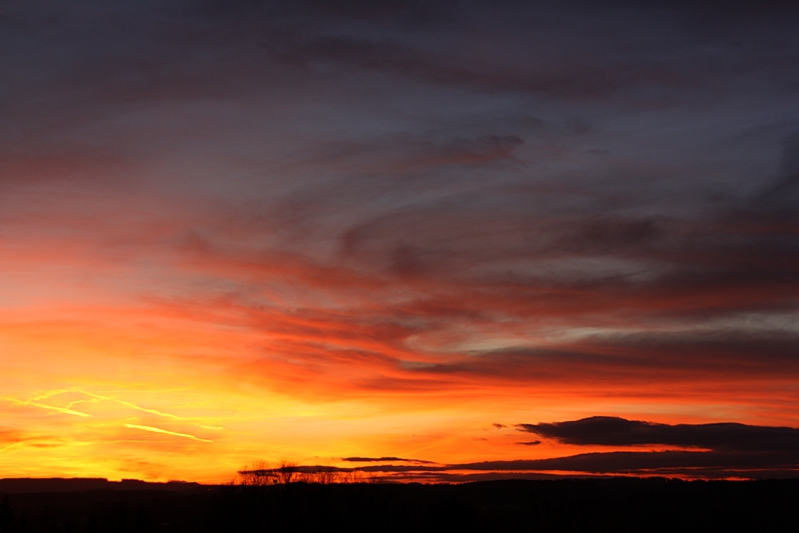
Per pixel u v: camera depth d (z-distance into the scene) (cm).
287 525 8644
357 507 8850
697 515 10869
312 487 8969
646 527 10300
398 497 9644
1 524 11219
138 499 13912
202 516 11144
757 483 12475
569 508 9931
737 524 10381
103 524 11031
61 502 15912
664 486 12519
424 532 8712
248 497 8869
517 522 9731
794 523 10375
